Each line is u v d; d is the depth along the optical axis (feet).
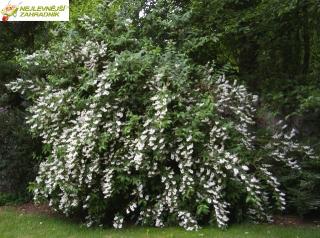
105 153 18.48
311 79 23.29
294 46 26.43
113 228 18.65
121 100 18.76
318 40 27.76
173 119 18.43
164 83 18.69
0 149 25.29
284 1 22.34
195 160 18.57
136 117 18.10
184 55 19.97
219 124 18.66
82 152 18.16
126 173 18.35
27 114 26.03
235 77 24.49
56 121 19.74
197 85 20.17
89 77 19.21
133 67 18.90
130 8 22.93
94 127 17.85
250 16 24.59
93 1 36.14
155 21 22.57
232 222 19.42
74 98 19.25
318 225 19.33
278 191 19.20
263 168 19.56
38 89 21.17
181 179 18.19
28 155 24.95
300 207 19.86
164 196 18.54
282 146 20.86
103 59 20.17
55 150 18.99
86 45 19.93
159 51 20.02
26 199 24.61
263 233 17.33
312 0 22.15
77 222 19.79
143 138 17.43
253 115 22.17
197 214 18.16
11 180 25.17
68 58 20.84
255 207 19.29
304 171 20.29
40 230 18.31
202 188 18.30
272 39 26.07
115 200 19.24
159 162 18.51
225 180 18.33
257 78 26.03
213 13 25.58
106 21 21.97
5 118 25.59
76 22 23.20
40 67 22.38
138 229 18.22
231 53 27.35
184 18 22.41
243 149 19.52
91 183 18.33
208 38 23.47
